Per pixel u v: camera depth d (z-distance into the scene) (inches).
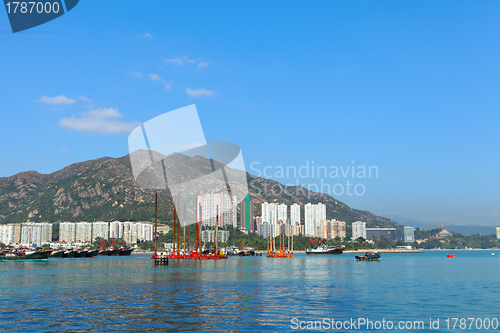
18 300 2043.6
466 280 3459.6
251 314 1659.7
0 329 1375.5
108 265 5905.5
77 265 5994.1
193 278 3344.0
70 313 1663.4
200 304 1908.2
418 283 3127.5
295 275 3769.7
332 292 2436.0
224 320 1536.7
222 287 2645.2
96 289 2532.0
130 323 1471.5
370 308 1859.0
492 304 2023.9
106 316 1599.4
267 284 2864.2
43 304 1905.8
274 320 1547.7
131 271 4318.4
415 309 1856.5
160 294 2273.6
